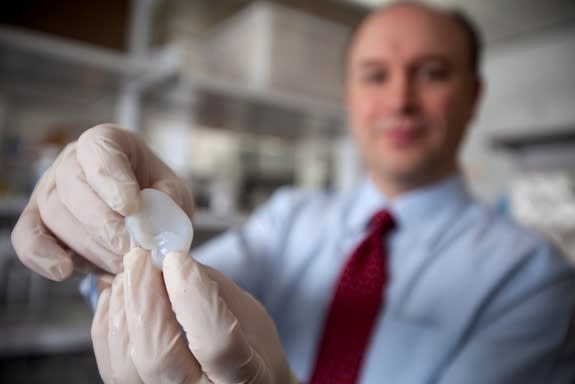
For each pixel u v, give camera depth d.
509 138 1.32
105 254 0.26
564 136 1.23
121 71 0.82
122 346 0.24
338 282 0.53
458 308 0.49
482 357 0.45
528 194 1.27
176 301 0.22
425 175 0.56
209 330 0.22
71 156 0.28
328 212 0.64
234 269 0.59
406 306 0.51
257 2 0.98
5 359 0.72
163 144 1.03
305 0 1.04
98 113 0.96
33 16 0.77
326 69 1.02
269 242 0.63
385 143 0.56
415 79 0.55
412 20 0.55
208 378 0.23
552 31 1.51
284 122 1.11
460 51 0.55
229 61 1.03
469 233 0.54
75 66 0.79
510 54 1.64
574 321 0.48
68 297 0.84
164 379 0.23
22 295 0.79
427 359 0.48
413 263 0.53
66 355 0.75
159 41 1.04
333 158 1.33
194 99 0.95
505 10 1.36
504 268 0.50
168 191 0.28
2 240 0.78
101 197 0.25
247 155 1.19
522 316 0.48
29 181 0.80
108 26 0.85
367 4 1.08
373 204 0.60
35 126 0.91
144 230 0.24
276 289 0.59
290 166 1.27
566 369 0.47
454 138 0.56
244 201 1.17
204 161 1.11
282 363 0.29
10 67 0.80
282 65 0.96
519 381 0.45
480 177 1.48
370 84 0.57
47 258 0.26
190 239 0.25
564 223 1.17
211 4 0.97
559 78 1.50
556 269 0.50
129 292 0.23
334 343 0.51
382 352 0.49
